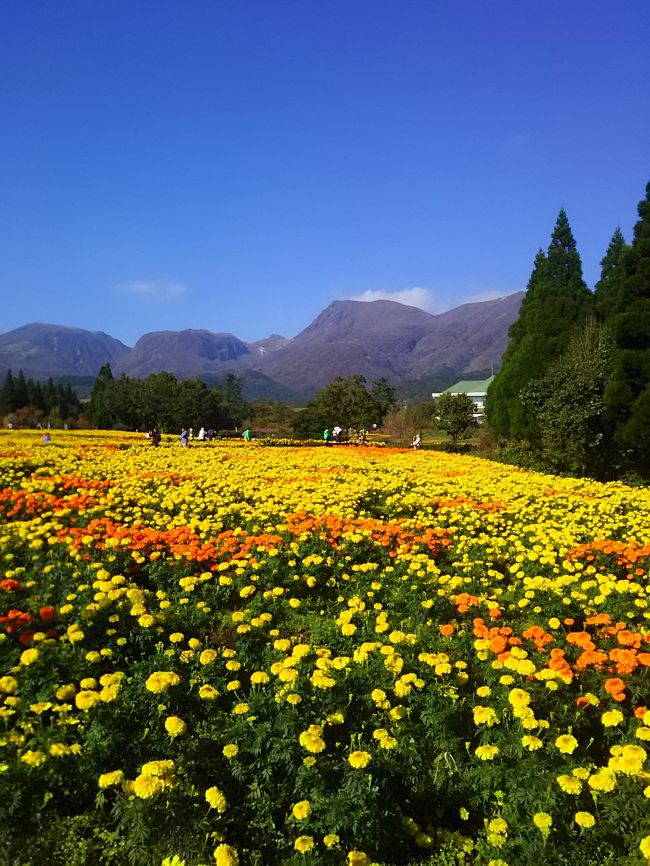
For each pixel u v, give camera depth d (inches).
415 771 185.8
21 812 156.6
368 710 208.8
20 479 623.8
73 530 364.2
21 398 3432.6
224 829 167.2
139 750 181.0
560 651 229.9
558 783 169.8
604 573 366.0
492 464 965.2
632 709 221.1
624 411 808.9
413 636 249.4
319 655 231.5
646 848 149.0
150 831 156.9
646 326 794.2
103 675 213.5
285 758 177.6
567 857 158.2
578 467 869.2
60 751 169.2
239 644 258.1
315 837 165.8
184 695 209.3
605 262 1382.9
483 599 307.4
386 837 168.6
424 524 463.2
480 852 165.9
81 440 1300.4
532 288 1295.5
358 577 347.3
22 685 203.2
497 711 204.7
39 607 265.7
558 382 895.7
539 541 413.7
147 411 2696.9
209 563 344.8
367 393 2401.6
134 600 270.2
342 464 874.8
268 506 483.2
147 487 589.9
